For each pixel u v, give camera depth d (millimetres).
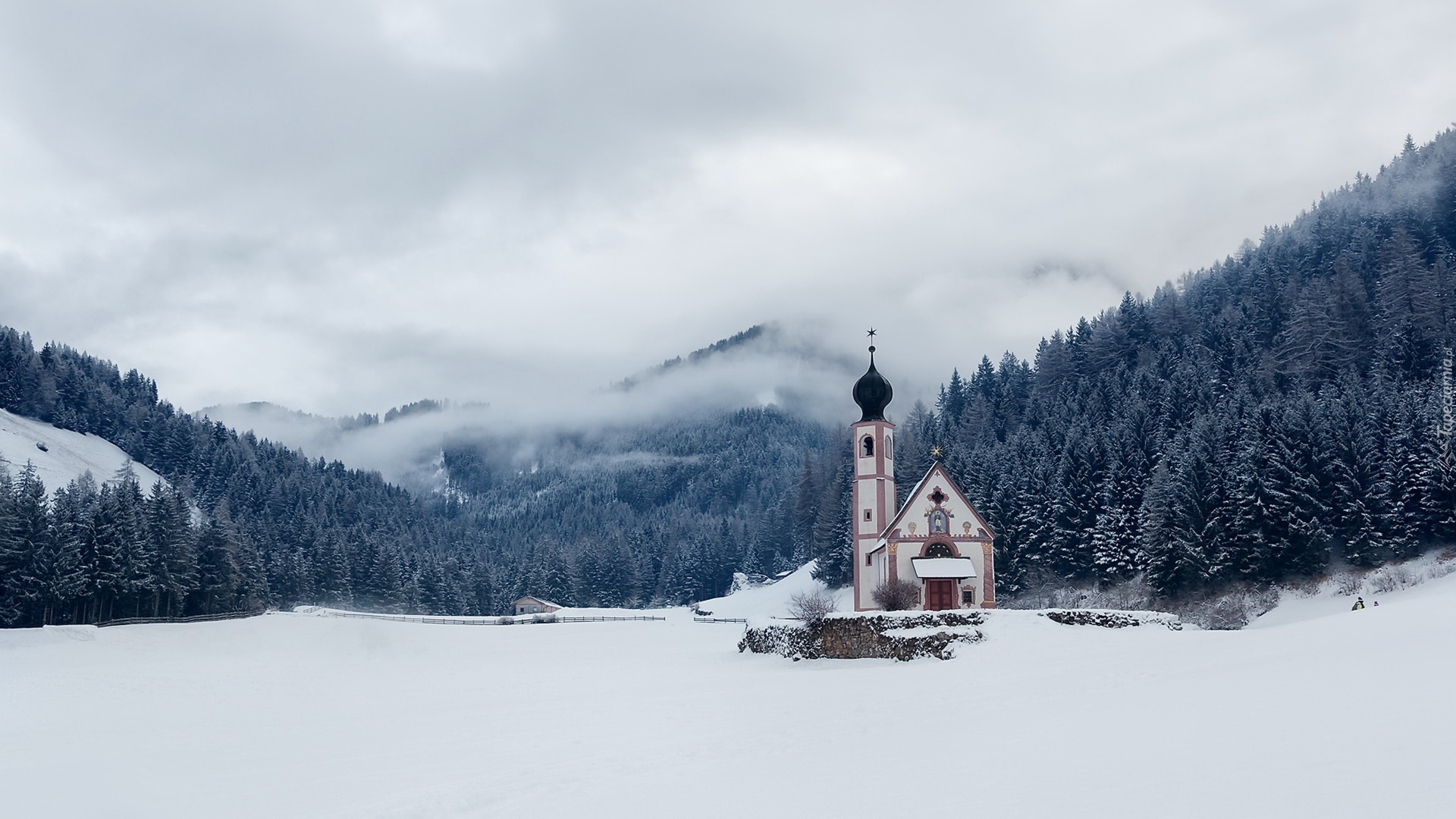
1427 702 17953
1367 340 119500
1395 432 79938
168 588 105375
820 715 30156
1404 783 12688
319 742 29250
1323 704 19359
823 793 17328
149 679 51781
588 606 180750
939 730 23688
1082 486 97750
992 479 106625
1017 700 29094
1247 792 13375
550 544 190500
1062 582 96875
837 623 55125
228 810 20000
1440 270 129375
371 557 153375
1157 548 83062
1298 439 78500
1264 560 76625
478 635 80188
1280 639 35844
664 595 194125
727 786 18875
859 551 83375
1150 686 27766
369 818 18422
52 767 25531
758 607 131625
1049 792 14945
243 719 36031
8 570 95000
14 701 42844
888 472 84188
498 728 31266
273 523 178750
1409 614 35688
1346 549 74875
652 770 21656
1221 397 113938
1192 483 82375
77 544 97688
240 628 82250
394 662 61219
